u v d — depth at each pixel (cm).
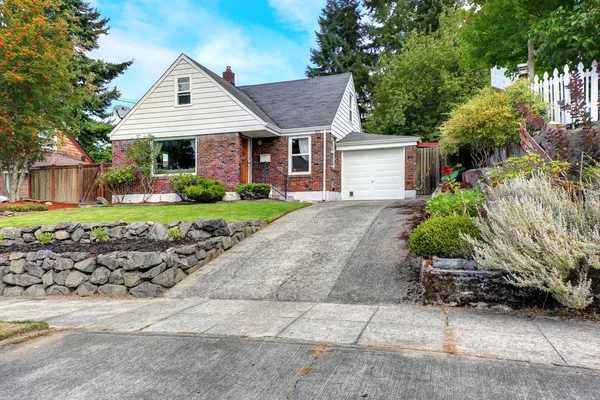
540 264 396
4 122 1309
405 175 1534
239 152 1473
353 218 924
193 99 1520
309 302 493
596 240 380
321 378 269
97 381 280
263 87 1958
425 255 521
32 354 340
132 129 1591
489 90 1152
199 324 417
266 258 696
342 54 3616
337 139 1639
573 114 627
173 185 1492
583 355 293
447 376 263
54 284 652
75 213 1113
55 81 1446
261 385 263
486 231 472
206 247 709
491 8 1364
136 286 597
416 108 2547
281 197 1520
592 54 794
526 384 249
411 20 3438
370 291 509
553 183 516
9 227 847
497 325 375
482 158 1132
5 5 1347
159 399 250
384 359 296
